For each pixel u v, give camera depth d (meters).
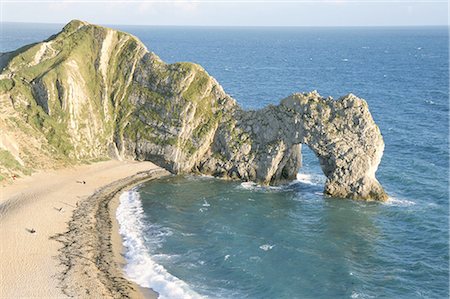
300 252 62.62
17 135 88.44
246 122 92.31
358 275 57.34
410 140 116.75
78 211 72.25
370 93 188.75
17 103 92.62
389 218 74.25
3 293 50.00
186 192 83.56
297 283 55.47
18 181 79.94
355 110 82.62
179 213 74.75
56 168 86.94
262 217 73.94
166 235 67.00
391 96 181.38
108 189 82.12
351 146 82.12
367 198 81.00
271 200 80.75
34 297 49.75
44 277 53.59
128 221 71.00
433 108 157.62
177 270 57.78
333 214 75.31
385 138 119.00
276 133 88.44
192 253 62.09
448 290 54.69
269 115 89.31
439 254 63.03
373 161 81.31
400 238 67.62
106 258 59.62
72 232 65.31
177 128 93.31
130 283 54.47
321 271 58.09
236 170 90.19
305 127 84.56
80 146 93.25
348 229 70.12
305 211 76.38
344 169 82.00
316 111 84.50
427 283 56.12
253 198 81.44
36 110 93.31
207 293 53.09
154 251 62.38
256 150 89.81
